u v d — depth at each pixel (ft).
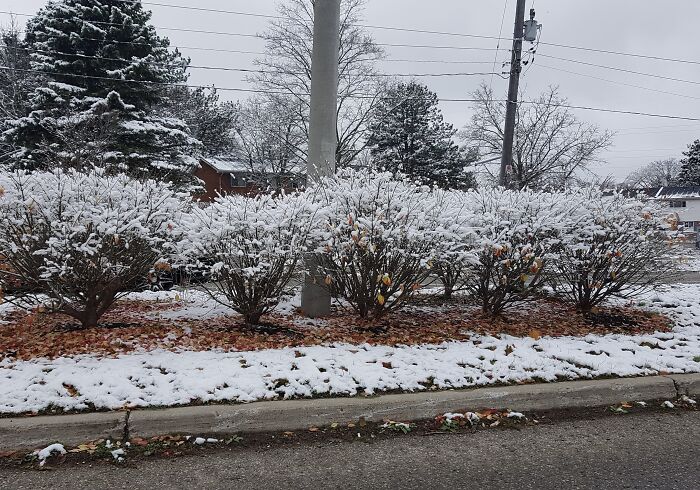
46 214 18.31
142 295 30.04
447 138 125.18
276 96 103.14
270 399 14.82
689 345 20.98
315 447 13.46
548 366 17.81
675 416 15.89
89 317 21.01
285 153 108.47
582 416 15.84
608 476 12.20
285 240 20.10
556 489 11.60
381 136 118.93
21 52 87.15
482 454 13.26
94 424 13.17
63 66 65.67
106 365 16.16
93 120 58.39
